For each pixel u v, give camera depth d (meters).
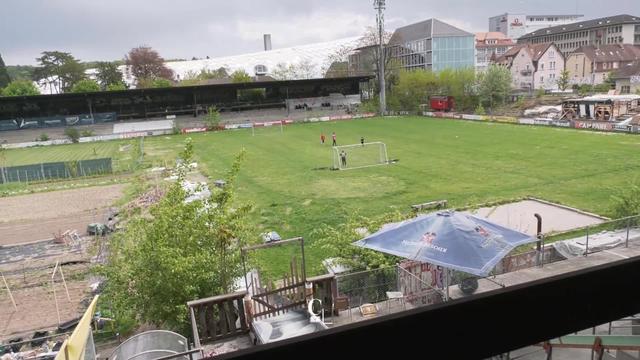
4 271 20.94
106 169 44.78
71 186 39.22
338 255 14.09
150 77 125.25
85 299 17.27
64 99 83.19
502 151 41.41
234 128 76.25
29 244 24.75
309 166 40.25
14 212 31.81
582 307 2.27
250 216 26.02
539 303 2.15
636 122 49.41
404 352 1.97
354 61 119.62
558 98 72.56
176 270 11.03
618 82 76.25
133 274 12.16
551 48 92.19
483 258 9.43
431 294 10.80
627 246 14.02
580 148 40.53
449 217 10.48
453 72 81.75
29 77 137.62
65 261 21.56
